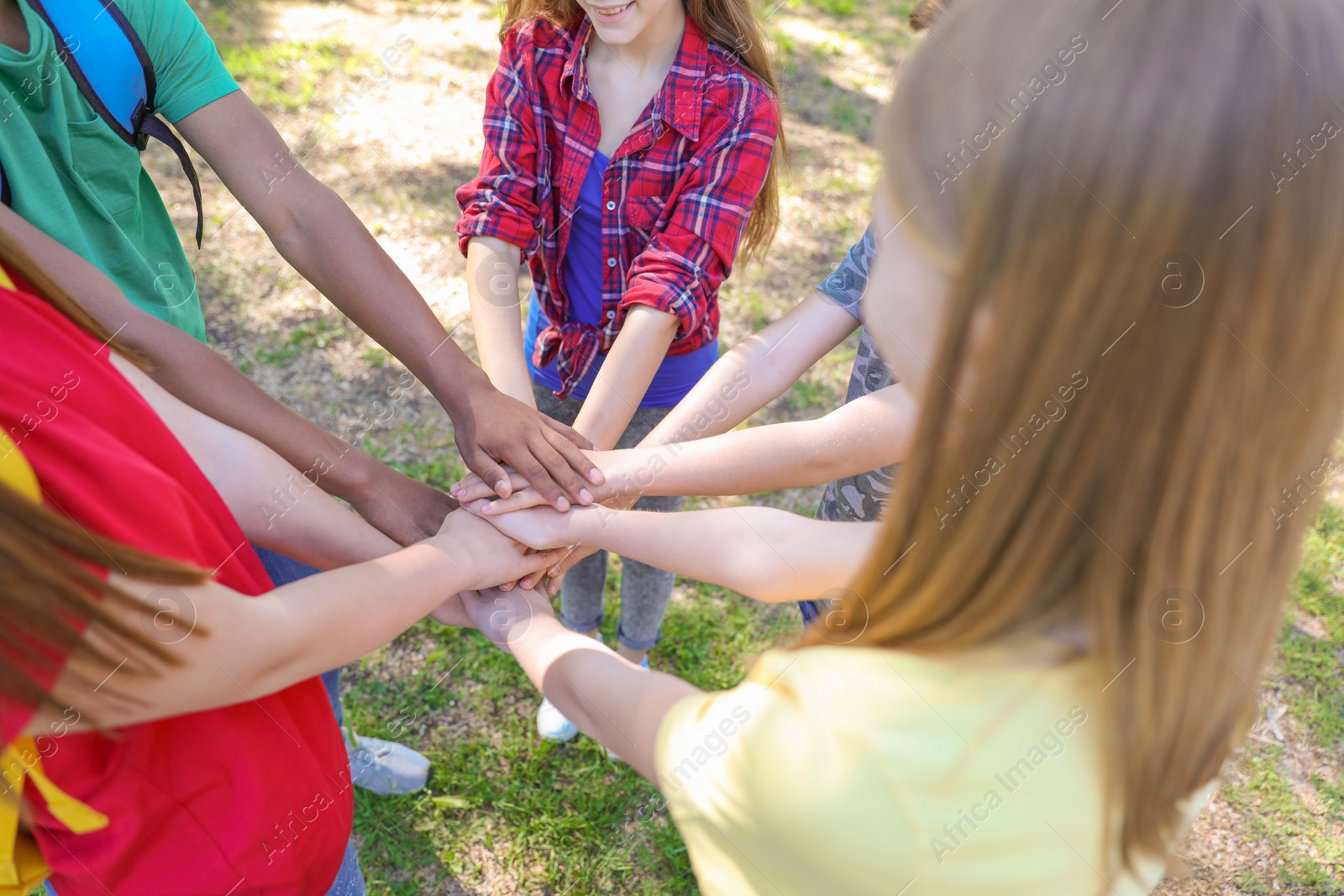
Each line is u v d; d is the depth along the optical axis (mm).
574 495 1293
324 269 1415
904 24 5402
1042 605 563
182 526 788
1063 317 472
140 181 1332
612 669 864
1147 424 490
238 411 1173
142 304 1306
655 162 1596
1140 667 558
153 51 1225
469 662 2293
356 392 2857
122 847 851
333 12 4887
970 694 581
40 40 1085
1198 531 516
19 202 1085
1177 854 668
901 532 589
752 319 3252
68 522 684
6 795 800
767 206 1807
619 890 1946
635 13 1402
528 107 1606
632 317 1574
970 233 486
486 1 5160
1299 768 2244
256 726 892
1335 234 448
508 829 2023
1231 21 431
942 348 521
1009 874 599
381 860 1959
